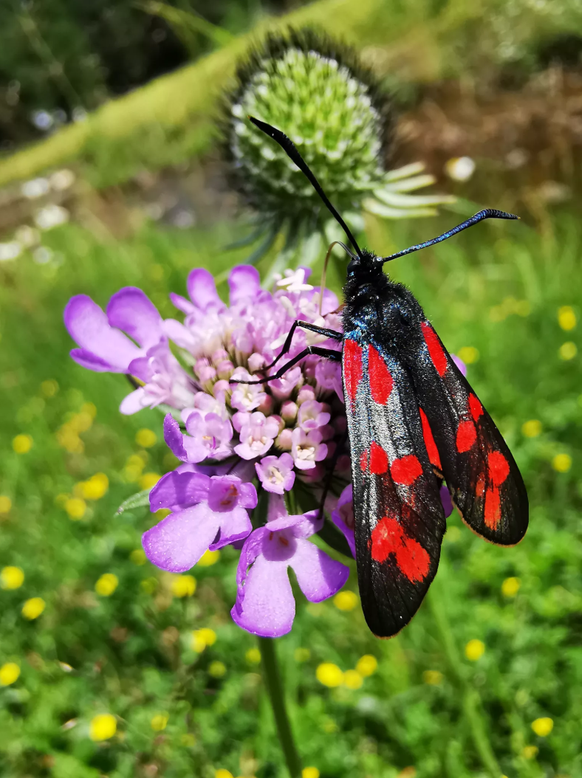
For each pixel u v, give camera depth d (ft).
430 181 0.25
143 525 0.31
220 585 0.28
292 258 0.24
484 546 0.27
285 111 0.24
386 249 0.48
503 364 0.36
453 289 0.46
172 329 0.15
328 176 0.24
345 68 0.26
